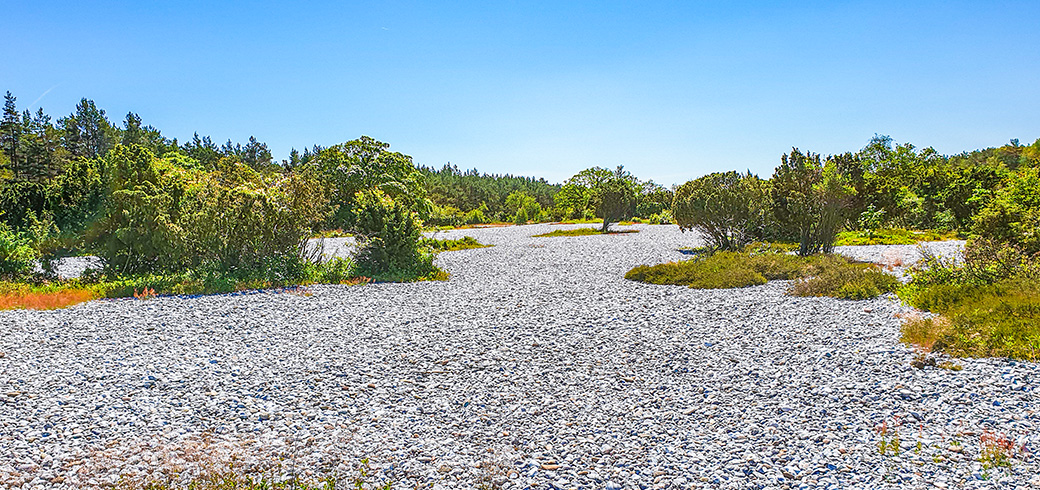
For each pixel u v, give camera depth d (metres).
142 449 5.05
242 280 14.28
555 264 19.00
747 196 21.39
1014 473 4.35
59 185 23.53
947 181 38.78
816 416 5.61
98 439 5.23
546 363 7.49
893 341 7.81
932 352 7.20
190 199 16.70
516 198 97.75
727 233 22.38
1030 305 8.09
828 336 8.29
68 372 7.03
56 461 4.79
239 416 5.80
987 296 9.30
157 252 15.06
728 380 6.73
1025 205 18.97
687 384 6.66
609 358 7.68
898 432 5.16
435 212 56.78
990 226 18.77
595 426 5.57
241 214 15.45
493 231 42.12
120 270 15.22
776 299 11.23
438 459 4.92
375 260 16.31
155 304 11.33
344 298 12.19
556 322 9.72
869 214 30.12
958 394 5.86
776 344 8.06
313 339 8.68
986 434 4.97
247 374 7.05
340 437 5.33
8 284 14.48
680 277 14.08
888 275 11.90
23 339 8.50
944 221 33.28
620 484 4.50
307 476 4.62
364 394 6.44
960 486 4.23
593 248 24.89
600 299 11.90
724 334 8.73
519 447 5.15
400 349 8.14
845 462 4.68
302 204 16.77
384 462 4.86
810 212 19.47
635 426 5.55
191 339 8.65
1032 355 6.60
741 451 4.96
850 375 6.64
